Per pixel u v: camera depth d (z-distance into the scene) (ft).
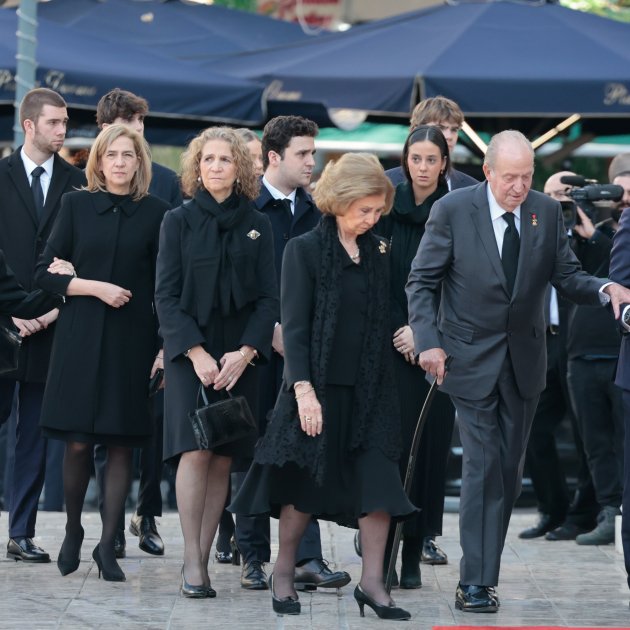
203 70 86.79
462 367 51.65
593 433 68.54
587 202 67.72
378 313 49.75
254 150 63.52
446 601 53.78
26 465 61.11
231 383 52.54
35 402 61.16
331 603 52.85
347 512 49.60
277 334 57.16
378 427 49.24
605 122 101.65
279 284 58.70
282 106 95.96
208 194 53.98
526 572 60.75
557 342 71.00
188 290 52.95
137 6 118.83
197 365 52.37
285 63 88.69
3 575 57.52
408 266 55.72
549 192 69.05
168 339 52.70
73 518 57.21
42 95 61.11
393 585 56.65
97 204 56.39
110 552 56.90
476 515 51.75
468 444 51.96
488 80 81.46
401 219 55.98
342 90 83.97
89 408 55.42
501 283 51.11
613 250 52.16
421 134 55.52
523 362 51.65
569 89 81.30
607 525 68.49
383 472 49.03
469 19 89.51
